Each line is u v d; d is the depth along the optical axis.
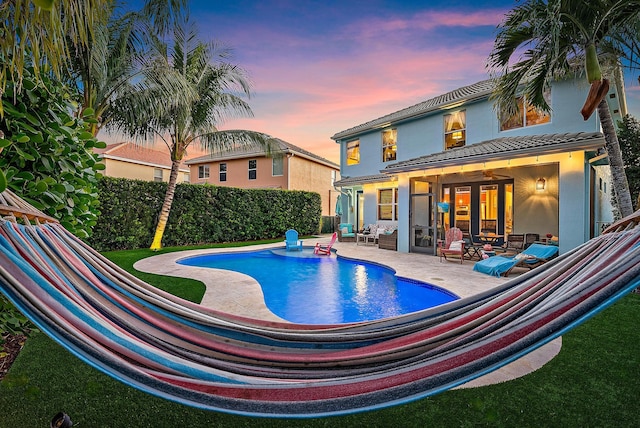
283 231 19.38
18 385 2.82
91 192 3.88
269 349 2.49
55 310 1.63
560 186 8.57
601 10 6.27
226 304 5.54
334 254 13.41
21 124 2.64
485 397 2.72
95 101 9.31
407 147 15.63
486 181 13.30
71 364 3.19
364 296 7.27
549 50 6.99
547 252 8.43
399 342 2.40
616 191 7.24
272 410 1.66
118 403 2.59
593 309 1.42
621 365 3.28
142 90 10.02
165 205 13.01
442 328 2.39
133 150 24.12
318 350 2.52
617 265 1.49
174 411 2.51
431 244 12.84
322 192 27.78
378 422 2.40
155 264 9.55
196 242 15.30
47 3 0.72
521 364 3.31
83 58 8.12
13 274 1.57
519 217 12.23
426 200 14.86
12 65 1.69
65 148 3.11
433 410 2.54
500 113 9.41
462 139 13.52
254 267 10.99
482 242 12.58
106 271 2.57
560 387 2.87
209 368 1.96
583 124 10.12
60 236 2.44
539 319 1.56
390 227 16.02
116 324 2.11
